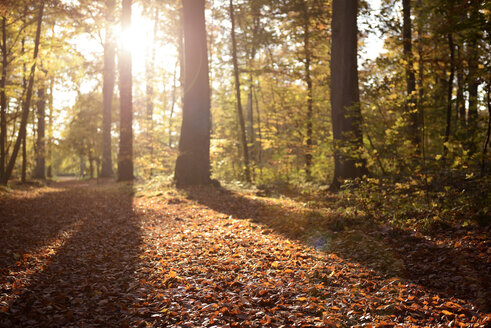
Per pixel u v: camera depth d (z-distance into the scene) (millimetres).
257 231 8594
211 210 11516
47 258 6781
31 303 4582
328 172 20422
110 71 31359
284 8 19797
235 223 9492
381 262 5789
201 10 17062
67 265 6383
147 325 4086
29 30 20938
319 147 20422
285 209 10719
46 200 14883
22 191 18547
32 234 8719
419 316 4090
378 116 9742
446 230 6656
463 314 4020
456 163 7969
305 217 9117
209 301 4699
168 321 4188
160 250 7289
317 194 12984
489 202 6773
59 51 23562
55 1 18094
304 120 21141
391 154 8898
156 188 16641
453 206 7523
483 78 8133
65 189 21734
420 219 7523
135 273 5930
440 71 10977
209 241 7844
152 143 25453
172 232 8898
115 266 6344
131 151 23953
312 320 4066
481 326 3713
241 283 5297
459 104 8758
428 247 6035
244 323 4051
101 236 8625
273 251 6914
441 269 5234
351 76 13984
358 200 8977
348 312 4227
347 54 13961
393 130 8789
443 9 9109
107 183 26156
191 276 5723
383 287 4879
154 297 4875
